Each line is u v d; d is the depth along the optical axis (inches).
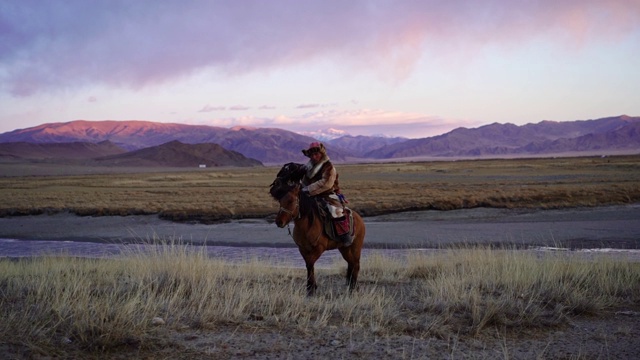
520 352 253.0
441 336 273.9
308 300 340.2
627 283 404.2
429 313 318.3
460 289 366.0
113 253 993.5
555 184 2437.3
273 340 259.1
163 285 374.0
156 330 263.7
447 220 1427.2
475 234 1170.6
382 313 299.1
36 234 1349.7
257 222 1424.7
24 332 243.3
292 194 361.7
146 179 4205.2
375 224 1374.3
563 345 266.4
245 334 267.7
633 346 265.1
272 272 496.4
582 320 317.1
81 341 242.1
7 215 1674.5
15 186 3265.3
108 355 232.1
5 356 219.8
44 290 329.4
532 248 964.6
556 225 1268.5
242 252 995.9
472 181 2925.7
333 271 544.7
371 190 2279.8
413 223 1375.5
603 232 1136.8
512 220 1396.4
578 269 440.5
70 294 305.3
